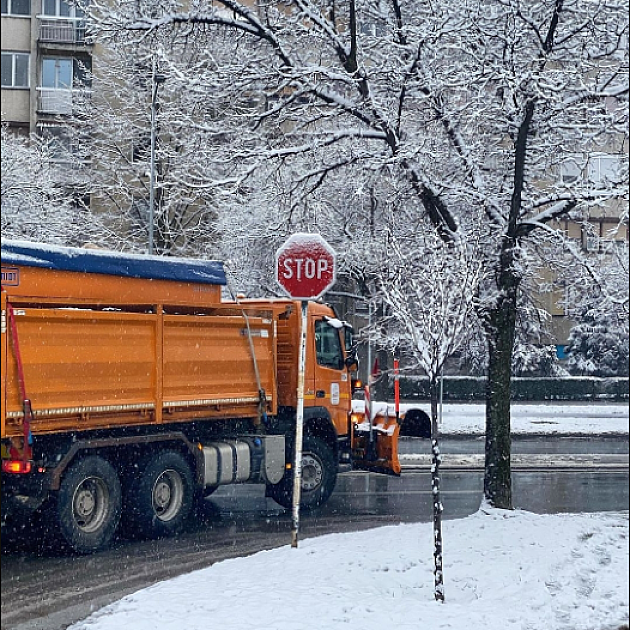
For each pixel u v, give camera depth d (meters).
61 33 39.19
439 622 7.16
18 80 40.00
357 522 12.93
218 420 12.92
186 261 12.81
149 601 7.73
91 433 10.70
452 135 12.73
